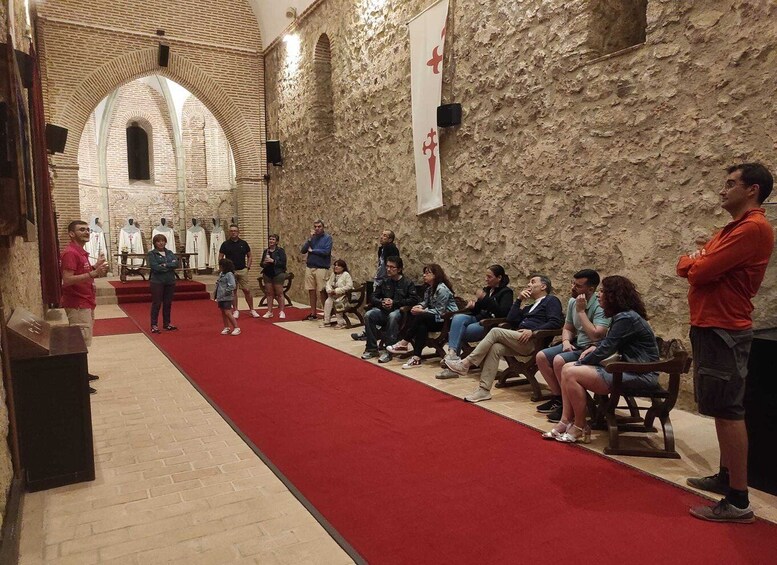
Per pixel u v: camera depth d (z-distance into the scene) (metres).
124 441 3.80
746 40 3.79
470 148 6.45
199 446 3.70
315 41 10.33
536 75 5.47
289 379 5.37
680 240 4.27
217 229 18.05
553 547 2.40
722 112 3.95
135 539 2.53
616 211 4.76
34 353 3.00
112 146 17.25
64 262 4.84
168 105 17.69
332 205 10.03
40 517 2.73
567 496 2.88
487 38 6.06
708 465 3.23
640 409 3.89
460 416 4.21
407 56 7.51
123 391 5.03
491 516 2.69
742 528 2.53
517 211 5.83
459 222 6.74
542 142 5.45
